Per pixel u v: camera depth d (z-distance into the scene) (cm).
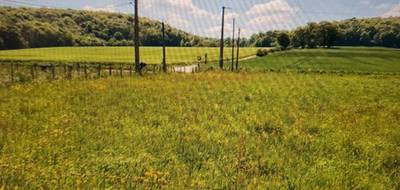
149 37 17512
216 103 2533
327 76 5378
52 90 2933
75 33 18662
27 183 963
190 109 2272
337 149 1455
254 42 17912
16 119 1823
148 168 1134
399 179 1152
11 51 12244
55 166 1112
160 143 1432
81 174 1052
